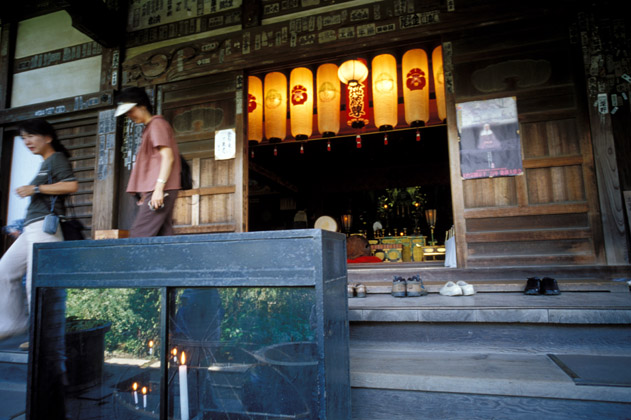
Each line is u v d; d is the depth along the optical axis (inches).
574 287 109.7
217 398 53.2
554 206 128.5
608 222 123.3
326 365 46.6
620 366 68.0
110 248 56.4
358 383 68.9
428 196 433.4
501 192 134.1
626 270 118.3
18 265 90.7
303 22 161.0
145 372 56.3
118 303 58.0
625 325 77.7
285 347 50.3
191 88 176.1
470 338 85.1
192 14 180.5
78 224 96.2
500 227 133.0
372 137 343.0
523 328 82.9
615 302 85.4
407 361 75.7
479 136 137.5
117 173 180.1
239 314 52.7
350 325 92.0
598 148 126.3
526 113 135.0
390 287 120.9
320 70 201.2
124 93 79.9
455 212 137.4
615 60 128.3
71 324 59.7
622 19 129.2
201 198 169.5
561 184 129.5
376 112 193.6
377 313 89.5
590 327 79.4
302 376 49.2
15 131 203.5
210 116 172.1
